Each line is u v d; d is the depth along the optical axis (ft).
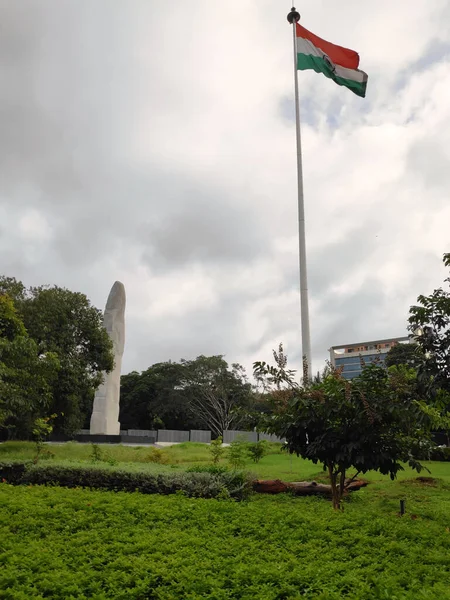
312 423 29.91
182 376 189.37
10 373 57.52
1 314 68.49
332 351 243.60
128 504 26.40
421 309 29.96
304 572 17.13
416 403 28.22
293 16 65.98
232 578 16.72
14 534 21.62
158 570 17.02
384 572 17.70
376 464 28.89
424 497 39.86
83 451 65.31
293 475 52.60
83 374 94.79
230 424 183.01
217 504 27.58
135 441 113.91
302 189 60.08
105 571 17.30
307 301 55.47
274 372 31.30
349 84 64.03
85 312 100.17
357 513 26.66
